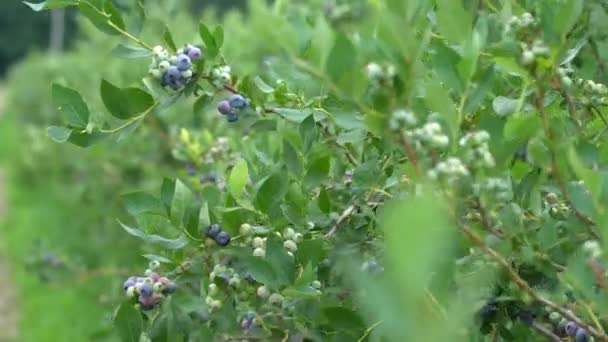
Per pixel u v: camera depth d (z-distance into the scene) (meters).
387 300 0.94
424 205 0.92
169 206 1.46
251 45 3.17
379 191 1.43
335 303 1.44
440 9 1.31
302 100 1.53
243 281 1.46
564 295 1.37
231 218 1.46
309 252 1.41
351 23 2.15
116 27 1.56
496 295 1.39
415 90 1.30
